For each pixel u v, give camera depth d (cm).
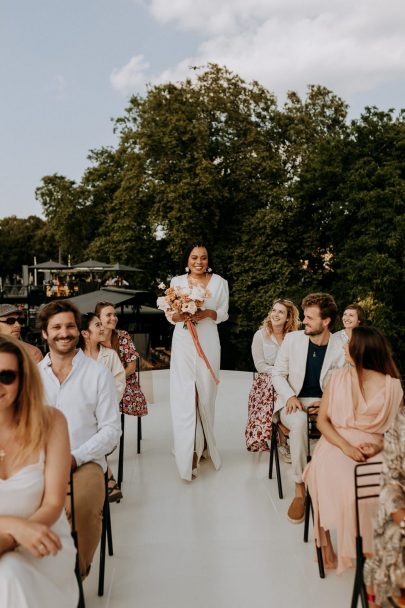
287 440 493
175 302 479
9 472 225
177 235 2091
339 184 2061
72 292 2477
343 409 317
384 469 228
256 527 385
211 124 2359
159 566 330
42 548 200
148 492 455
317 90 2577
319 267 2309
